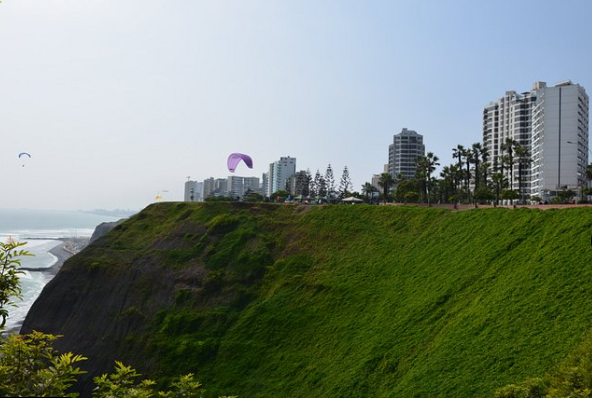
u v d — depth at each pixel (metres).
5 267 9.24
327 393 32.97
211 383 40.69
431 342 32.28
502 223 44.31
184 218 72.69
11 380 8.09
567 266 31.09
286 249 60.97
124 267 60.38
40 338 9.08
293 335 43.78
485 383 24.14
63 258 178.25
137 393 8.80
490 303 31.86
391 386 30.28
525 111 168.62
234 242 63.00
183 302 53.47
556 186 136.38
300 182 175.88
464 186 158.38
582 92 140.88
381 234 57.81
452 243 46.84
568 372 17.81
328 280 50.75
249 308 50.47
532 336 26.03
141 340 49.16
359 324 40.81
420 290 41.06
